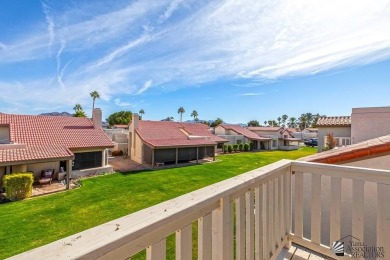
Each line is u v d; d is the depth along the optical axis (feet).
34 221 27.43
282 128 148.25
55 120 63.93
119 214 29.43
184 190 41.14
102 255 2.12
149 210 2.94
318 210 7.02
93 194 39.17
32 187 42.78
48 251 1.97
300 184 7.41
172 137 80.07
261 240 5.63
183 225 3.24
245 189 4.88
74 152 53.98
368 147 10.01
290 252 7.30
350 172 6.46
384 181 5.95
